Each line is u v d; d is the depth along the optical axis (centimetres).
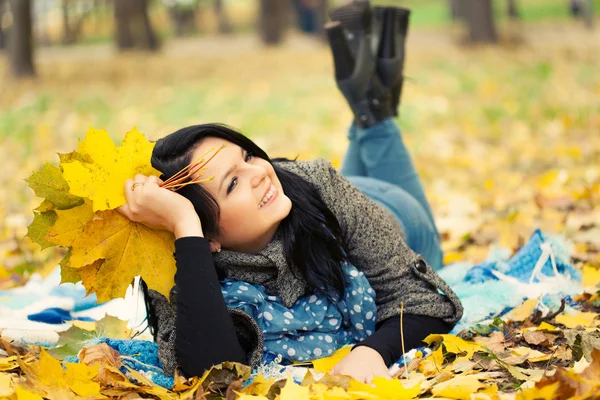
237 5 4844
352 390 260
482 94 1215
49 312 359
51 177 270
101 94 1509
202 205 275
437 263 405
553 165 691
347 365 278
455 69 1600
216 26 3781
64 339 321
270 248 288
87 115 1216
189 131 281
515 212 517
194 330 268
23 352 300
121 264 275
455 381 259
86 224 269
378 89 409
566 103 1048
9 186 742
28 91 1558
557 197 541
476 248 471
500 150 784
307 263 291
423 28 2905
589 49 1831
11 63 1800
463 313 328
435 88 1333
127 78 1812
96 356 287
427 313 299
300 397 248
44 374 258
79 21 3734
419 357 287
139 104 1349
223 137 282
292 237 289
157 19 4281
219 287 275
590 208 517
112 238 273
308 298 303
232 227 279
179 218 271
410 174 414
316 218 291
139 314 366
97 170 269
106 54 2633
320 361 287
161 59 2288
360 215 306
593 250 431
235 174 277
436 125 987
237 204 274
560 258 370
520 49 1942
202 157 273
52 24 4200
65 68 2066
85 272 275
